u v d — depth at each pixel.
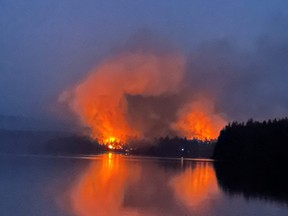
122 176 88.69
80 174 90.19
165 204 53.75
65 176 84.75
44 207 48.59
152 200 56.56
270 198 62.50
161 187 71.81
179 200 57.69
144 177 88.69
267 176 101.88
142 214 46.88
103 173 94.50
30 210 46.56
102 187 68.69
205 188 73.75
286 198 62.53
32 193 58.88
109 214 46.09
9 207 48.03
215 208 52.78
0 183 70.00
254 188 75.50
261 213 50.03
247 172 113.81
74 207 49.16
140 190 66.50
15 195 56.69
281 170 123.19
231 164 151.00
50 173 90.25
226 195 65.19
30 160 140.25
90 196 58.03
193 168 126.25
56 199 54.16
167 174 98.88
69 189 64.44
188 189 71.31
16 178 78.38
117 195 59.97
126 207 50.47
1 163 121.38
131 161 160.00
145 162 156.50
